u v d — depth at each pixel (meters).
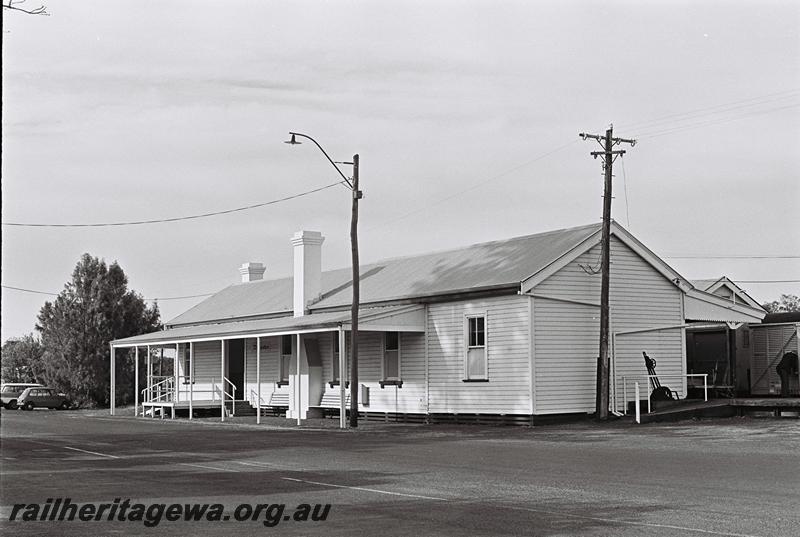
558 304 31.09
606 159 31.05
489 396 31.53
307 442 24.59
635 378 32.84
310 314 40.09
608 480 14.85
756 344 36.62
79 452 21.98
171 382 49.06
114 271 62.28
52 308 61.88
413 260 40.12
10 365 93.31
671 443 22.08
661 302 33.97
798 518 10.98
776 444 21.48
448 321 33.31
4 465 18.73
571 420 30.94
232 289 52.25
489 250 35.91
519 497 13.04
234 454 20.92
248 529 10.94
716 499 12.58
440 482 14.95
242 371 45.22
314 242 41.00
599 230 32.22
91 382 60.25
